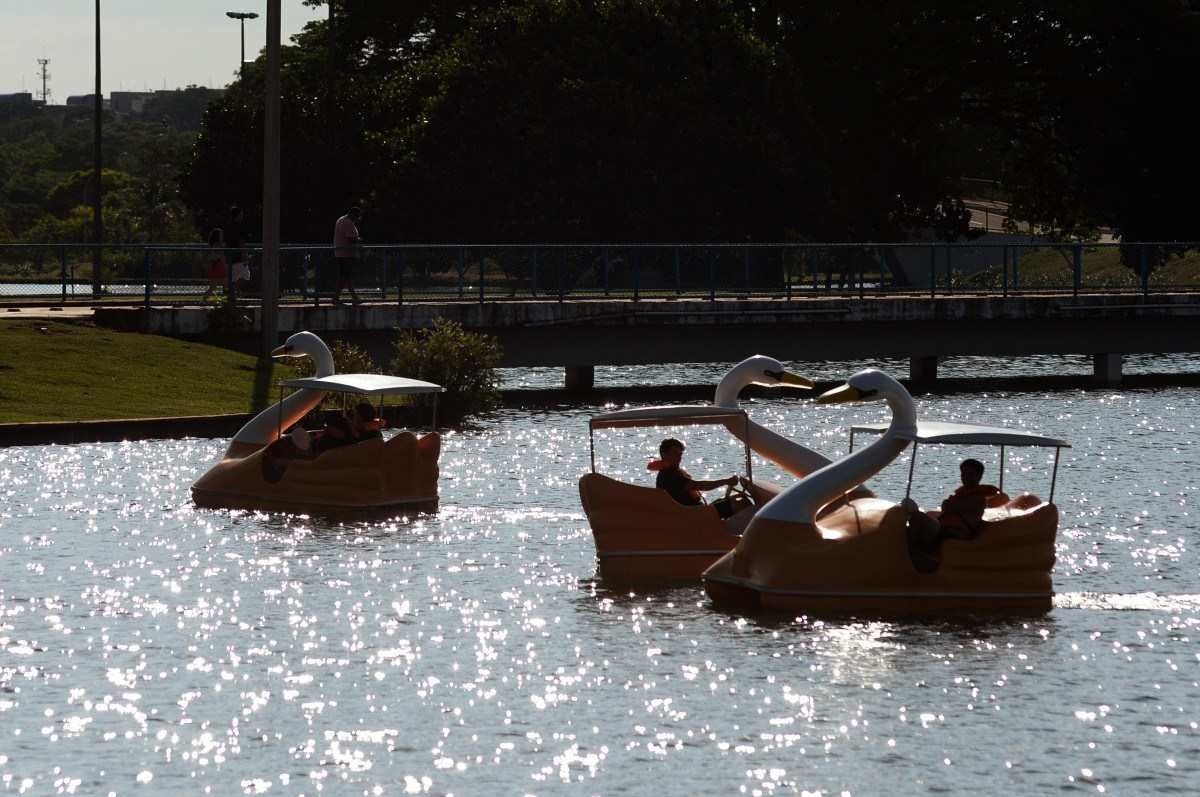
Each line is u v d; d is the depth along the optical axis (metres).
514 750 30.78
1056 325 121.50
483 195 156.88
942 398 107.25
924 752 30.73
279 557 48.94
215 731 31.84
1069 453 76.25
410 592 44.16
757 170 157.12
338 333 102.56
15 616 41.00
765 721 32.59
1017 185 194.00
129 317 97.44
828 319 116.06
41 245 106.06
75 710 33.16
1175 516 57.06
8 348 89.06
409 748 30.89
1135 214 175.62
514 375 131.25
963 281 122.50
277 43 94.69
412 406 90.12
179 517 56.16
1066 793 28.62
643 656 37.59
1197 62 168.62
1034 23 175.75
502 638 39.16
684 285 114.12
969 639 39.34
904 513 42.69
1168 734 31.91
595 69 159.88
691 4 164.00
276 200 95.19
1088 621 41.34
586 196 155.88
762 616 41.75
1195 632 40.09
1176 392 112.38
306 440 59.84
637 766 29.89
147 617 41.00
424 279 106.75
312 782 29.00
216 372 90.94
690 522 47.25
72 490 61.47
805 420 94.25
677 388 115.25
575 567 47.84
